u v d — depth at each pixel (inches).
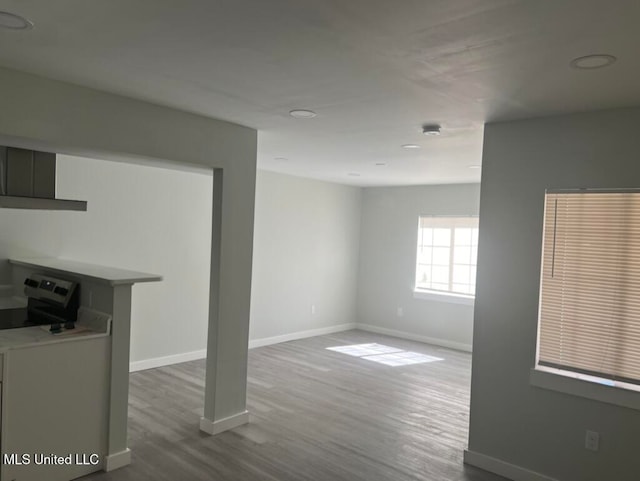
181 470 123.3
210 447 136.9
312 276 292.8
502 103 111.3
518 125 126.8
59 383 114.3
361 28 73.1
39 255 173.9
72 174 182.5
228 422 149.6
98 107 111.6
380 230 313.9
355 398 185.6
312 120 135.0
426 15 67.6
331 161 210.1
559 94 102.5
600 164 113.9
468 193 273.0
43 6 69.2
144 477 119.3
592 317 117.0
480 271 132.8
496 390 129.4
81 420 118.5
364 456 135.5
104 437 123.1
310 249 290.7
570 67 86.1
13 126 98.8
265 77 98.8
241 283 149.8
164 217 213.3
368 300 319.9
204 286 230.7
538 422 122.2
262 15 69.9
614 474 111.0
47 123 103.5
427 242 294.8
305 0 64.6
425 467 130.2
